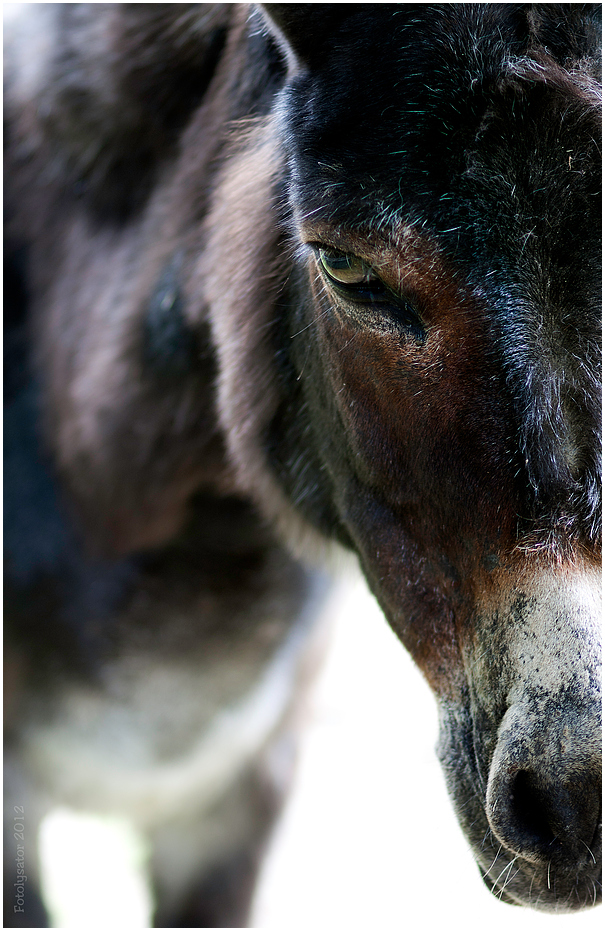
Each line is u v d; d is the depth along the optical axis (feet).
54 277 5.81
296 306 4.86
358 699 13.47
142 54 5.32
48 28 5.56
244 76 5.06
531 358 4.33
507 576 4.40
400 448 4.54
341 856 9.60
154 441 5.51
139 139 5.43
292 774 7.54
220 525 5.69
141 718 6.19
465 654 4.54
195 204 5.27
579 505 4.36
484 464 4.39
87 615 5.90
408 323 4.45
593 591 4.34
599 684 4.28
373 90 4.38
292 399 5.03
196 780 6.75
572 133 4.31
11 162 5.83
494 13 4.34
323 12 4.43
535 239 4.32
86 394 5.57
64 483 5.83
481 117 4.32
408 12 4.37
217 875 7.41
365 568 4.88
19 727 6.28
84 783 6.64
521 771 4.33
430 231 4.35
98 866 9.56
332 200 4.41
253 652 6.15
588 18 4.37
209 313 5.20
